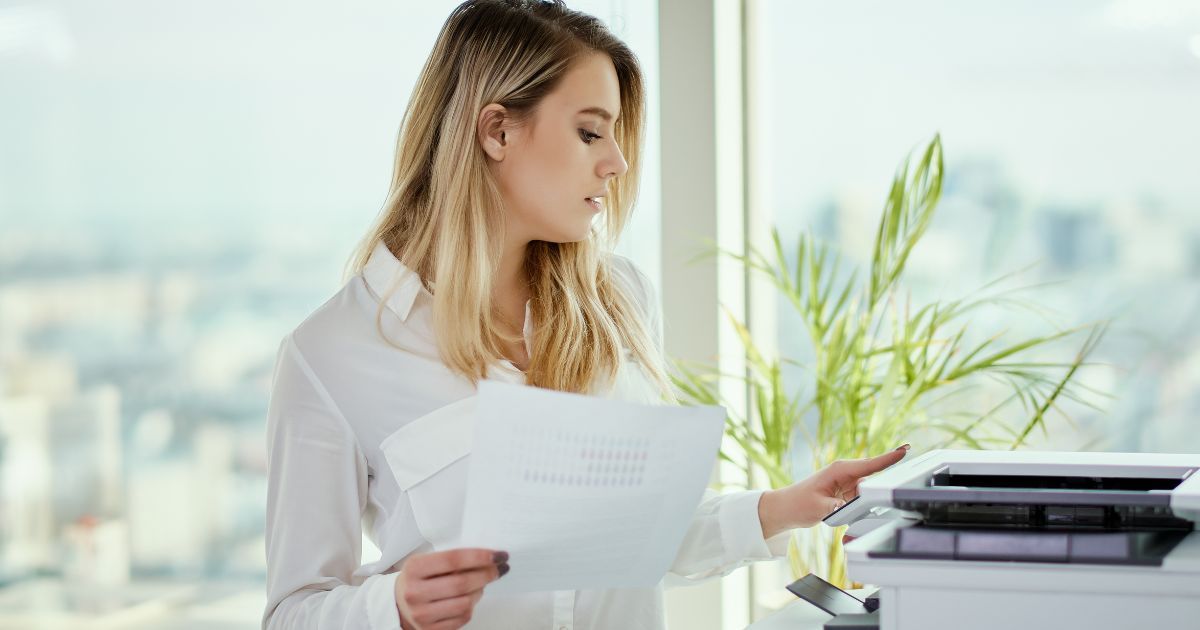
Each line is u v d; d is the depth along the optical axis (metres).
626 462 0.98
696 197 2.45
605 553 1.04
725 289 2.49
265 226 2.34
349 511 1.26
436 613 1.00
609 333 1.39
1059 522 0.89
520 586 1.05
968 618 0.84
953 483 1.07
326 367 1.27
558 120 1.28
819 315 2.22
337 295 1.33
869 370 2.20
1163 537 0.86
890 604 0.85
